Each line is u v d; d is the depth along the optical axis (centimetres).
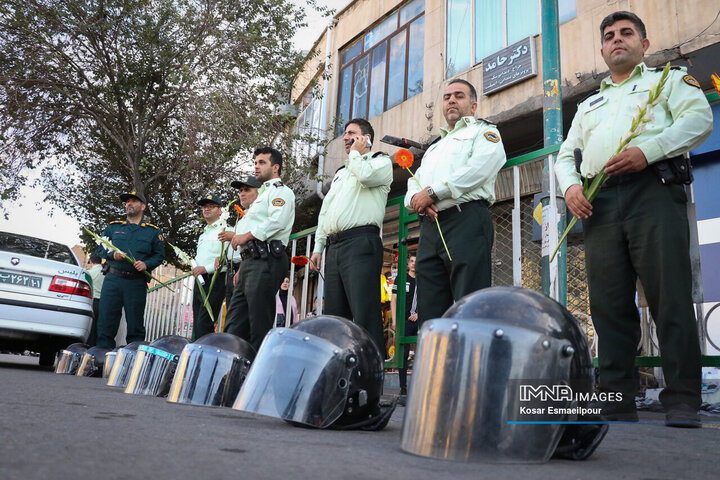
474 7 955
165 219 1142
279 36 1082
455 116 311
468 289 264
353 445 145
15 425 134
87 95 1049
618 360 230
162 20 1028
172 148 1120
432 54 1020
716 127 346
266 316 375
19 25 977
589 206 233
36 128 1023
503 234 360
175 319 728
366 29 1223
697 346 218
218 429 161
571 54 772
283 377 184
